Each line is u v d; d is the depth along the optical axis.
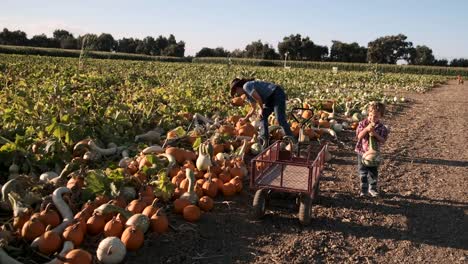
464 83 49.81
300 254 5.07
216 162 7.31
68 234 4.59
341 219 6.11
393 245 5.44
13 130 7.85
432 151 10.64
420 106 20.33
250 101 9.16
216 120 10.84
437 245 5.50
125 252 4.59
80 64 24.89
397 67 74.75
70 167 6.33
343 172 8.41
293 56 106.62
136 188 5.97
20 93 10.12
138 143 8.62
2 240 4.36
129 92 13.98
